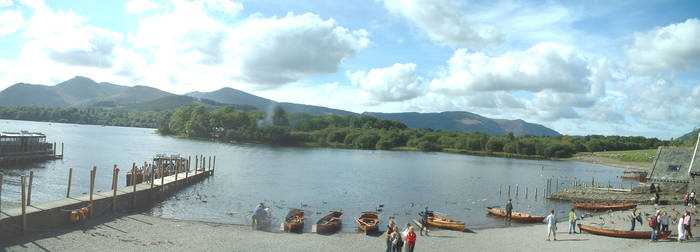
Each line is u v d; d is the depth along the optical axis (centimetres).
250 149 16525
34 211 3081
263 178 7694
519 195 7000
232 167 9475
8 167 7250
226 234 3459
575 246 3247
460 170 11638
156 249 2884
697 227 3866
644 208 5169
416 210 5209
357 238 3522
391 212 5009
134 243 3002
